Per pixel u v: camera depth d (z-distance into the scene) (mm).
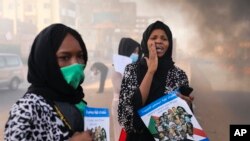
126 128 2172
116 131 3576
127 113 2125
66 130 1371
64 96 1405
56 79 1374
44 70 1366
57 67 1382
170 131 1928
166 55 2250
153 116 1941
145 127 2113
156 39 2205
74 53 1452
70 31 1474
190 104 2104
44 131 1333
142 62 2223
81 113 1501
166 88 2141
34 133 1312
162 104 1951
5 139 1274
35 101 1330
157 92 2121
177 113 1941
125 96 2160
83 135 1354
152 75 2076
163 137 1925
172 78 2170
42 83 1382
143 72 2199
